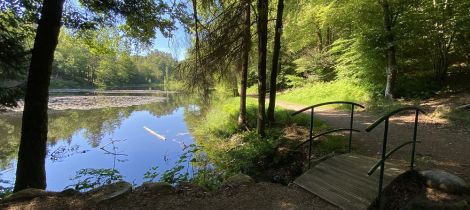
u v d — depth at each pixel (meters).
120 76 86.38
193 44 9.69
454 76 14.37
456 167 5.62
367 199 4.40
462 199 4.19
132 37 9.80
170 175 6.58
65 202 4.57
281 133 9.86
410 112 11.59
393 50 14.02
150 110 29.16
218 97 19.83
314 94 20.70
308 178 5.32
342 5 15.79
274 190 5.04
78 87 75.56
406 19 13.30
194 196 4.80
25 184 6.30
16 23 7.58
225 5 9.47
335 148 7.58
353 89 17.48
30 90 6.42
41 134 6.50
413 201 4.28
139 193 4.87
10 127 19.19
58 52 72.19
